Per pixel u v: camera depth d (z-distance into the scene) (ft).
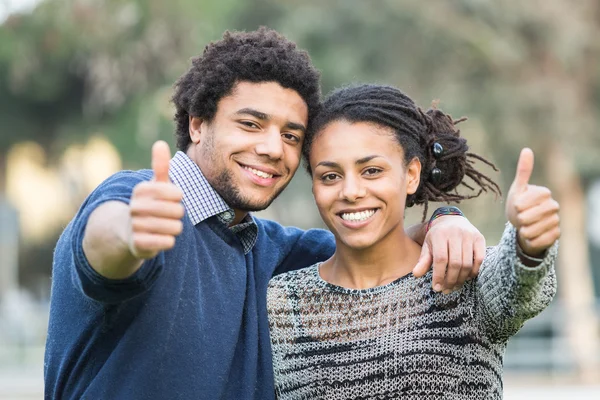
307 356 11.66
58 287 11.42
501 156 63.72
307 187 74.18
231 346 11.51
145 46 62.64
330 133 11.71
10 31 63.21
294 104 12.14
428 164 12.44
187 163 12.28
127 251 9.44
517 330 11.06
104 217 9.67
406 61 64.69
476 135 63.57
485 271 10.90
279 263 12.84
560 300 64.69
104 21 61.87
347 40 66.59
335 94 12.17
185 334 11.14
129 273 9.74
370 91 11.93
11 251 68.03
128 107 66.69
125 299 10.00
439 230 11.40
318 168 11.79
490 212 63.16
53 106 73.31
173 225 9.08
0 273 67.46
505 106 60.49
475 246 11.14
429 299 11.39
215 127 12.18
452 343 11.20
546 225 9.63
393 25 63.62
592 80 62.39
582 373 49.34
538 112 60.44
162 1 60.75
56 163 78.07
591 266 76.23
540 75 62.18
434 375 11.15
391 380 11.24
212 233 12.03
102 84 64.64
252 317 11.93
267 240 12.97
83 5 61.67
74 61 66.69
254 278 12.38
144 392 10.91
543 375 49.29
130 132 65.82
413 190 12.14
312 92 12.25
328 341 11.60
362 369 11.35
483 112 61.46
